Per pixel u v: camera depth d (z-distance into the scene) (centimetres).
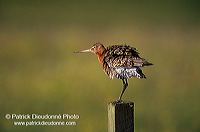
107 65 969
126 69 919
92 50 1030
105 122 1266
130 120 727
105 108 1389
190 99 1462
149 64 902
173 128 1242
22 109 1391
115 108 720
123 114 724
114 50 961
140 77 913
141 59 912
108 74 976
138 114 1337
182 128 1247
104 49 1009
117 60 927
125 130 724
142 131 1227
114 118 720
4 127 1251
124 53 939
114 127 721
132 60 912
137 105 1412
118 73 931
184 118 1300
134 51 956
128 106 726
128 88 1588
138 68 917
